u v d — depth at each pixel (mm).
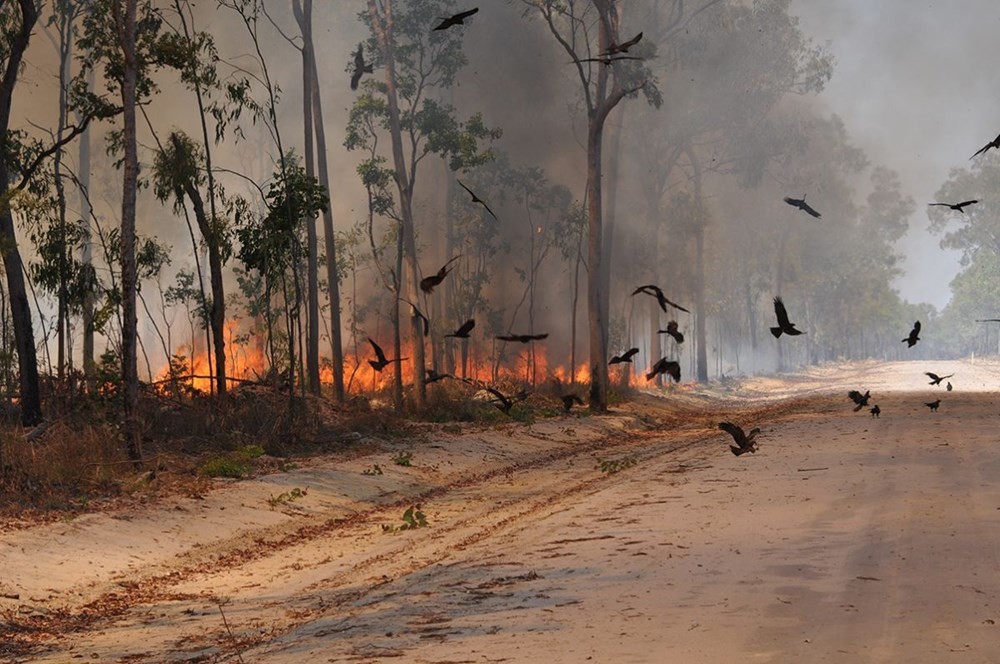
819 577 13438
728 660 9797
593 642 10688
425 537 19828
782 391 87375
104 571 16594
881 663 9523
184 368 33688
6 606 14172
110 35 31625
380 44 50688
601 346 51438
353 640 11414
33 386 28922
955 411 44969
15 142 33344
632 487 24406
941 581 12930
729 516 18812
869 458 27188
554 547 16797
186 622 13602
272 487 24203
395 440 34469
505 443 36719
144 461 24625
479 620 12023
